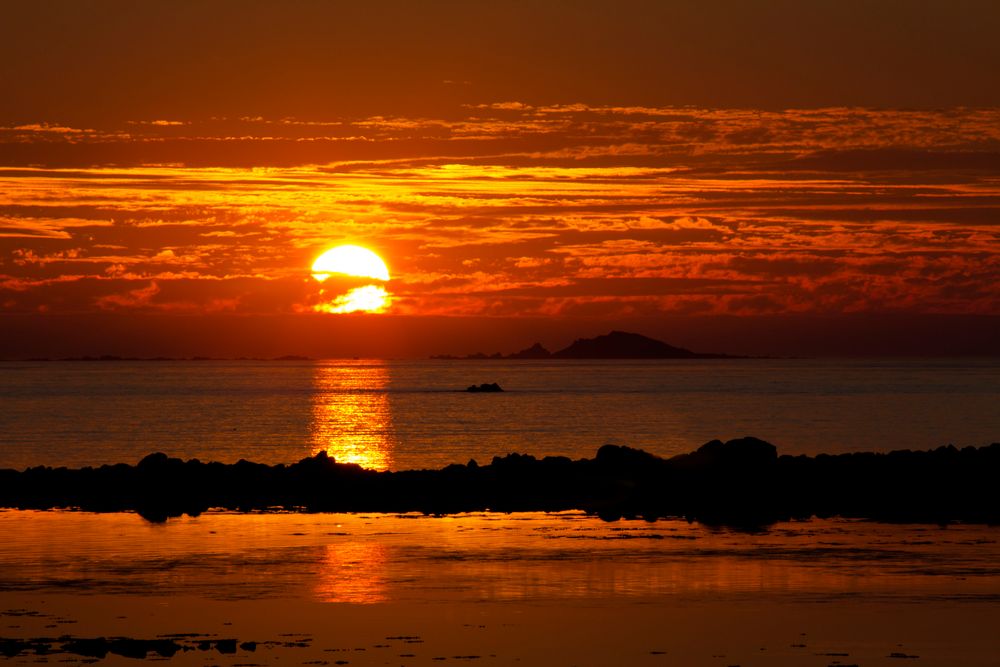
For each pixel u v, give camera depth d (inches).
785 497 2962.6
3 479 3208.7
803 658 1439.5
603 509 2792.8
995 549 2215.8
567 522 2586.1
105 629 1556.3
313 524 2549.2
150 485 3132.4
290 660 1408.7
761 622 1612.9
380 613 1662.2
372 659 1419.8
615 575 1950.1
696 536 2388.0
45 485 3134.8
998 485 3110.2
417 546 2246.6
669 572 1977.1
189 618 1625.2
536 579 1910.7
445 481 3169.3
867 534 2413.9
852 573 1969.7
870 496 2977.4
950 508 2802.7
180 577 1915.6
